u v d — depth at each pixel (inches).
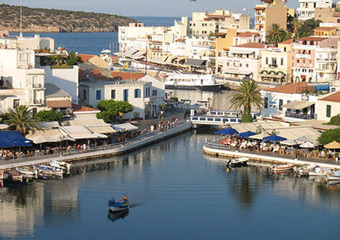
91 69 6737.2
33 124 4665.4
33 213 3548.2
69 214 3545.8
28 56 5241.1
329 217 3543.3
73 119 5182.1
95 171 4360.2
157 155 4859.7
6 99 5024.6
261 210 3646.7
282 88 5876.0
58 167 4261.8
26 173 4143.7
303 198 3838.6
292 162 4466.0
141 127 5659.5
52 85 5492.1
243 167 4517.7
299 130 4830.2
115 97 5959.6
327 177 4141.2
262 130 4891.7
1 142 4333.2
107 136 4820.4
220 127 6013.8
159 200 3794.3
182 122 5846.5
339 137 4503.0
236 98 5708.7
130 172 4352.9
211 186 4065.0
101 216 3528.5
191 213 3595.0
